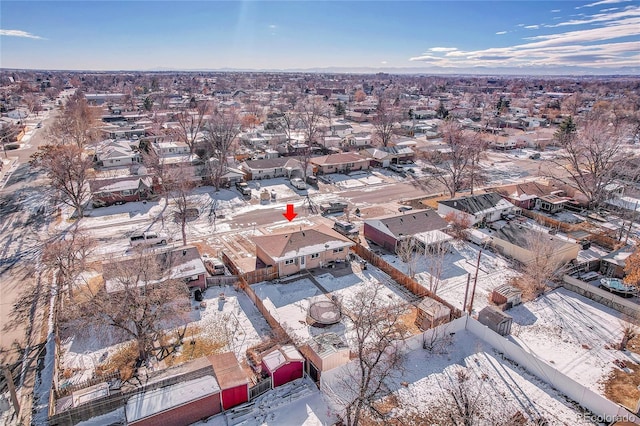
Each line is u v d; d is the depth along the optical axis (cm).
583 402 2216
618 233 4484
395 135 8988
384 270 3628
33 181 5906
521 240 3884
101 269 3494
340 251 3762
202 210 5016
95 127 9062
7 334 2691
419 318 2878
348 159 6912
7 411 2103
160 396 2023
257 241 3709
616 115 9881
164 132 8619
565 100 16125
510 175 6881
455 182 5506
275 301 3134
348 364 2323
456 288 3384
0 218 4616
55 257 3097
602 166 5406
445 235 4012
